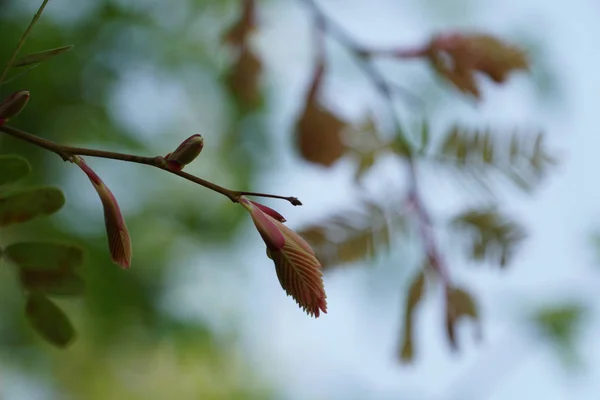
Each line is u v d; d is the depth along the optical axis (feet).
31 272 1.95
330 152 2.21
